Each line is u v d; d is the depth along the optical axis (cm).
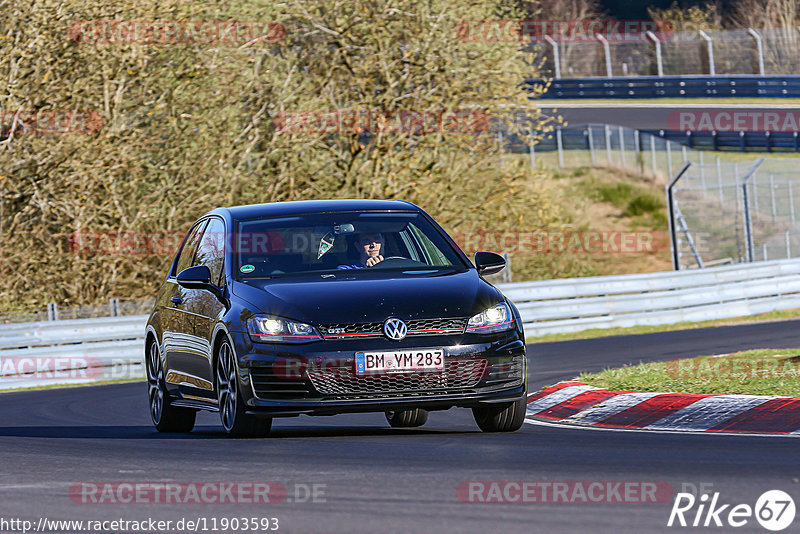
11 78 8288
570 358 5906
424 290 2962
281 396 2861
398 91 9606
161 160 8919
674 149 19188
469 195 9694
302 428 3572
